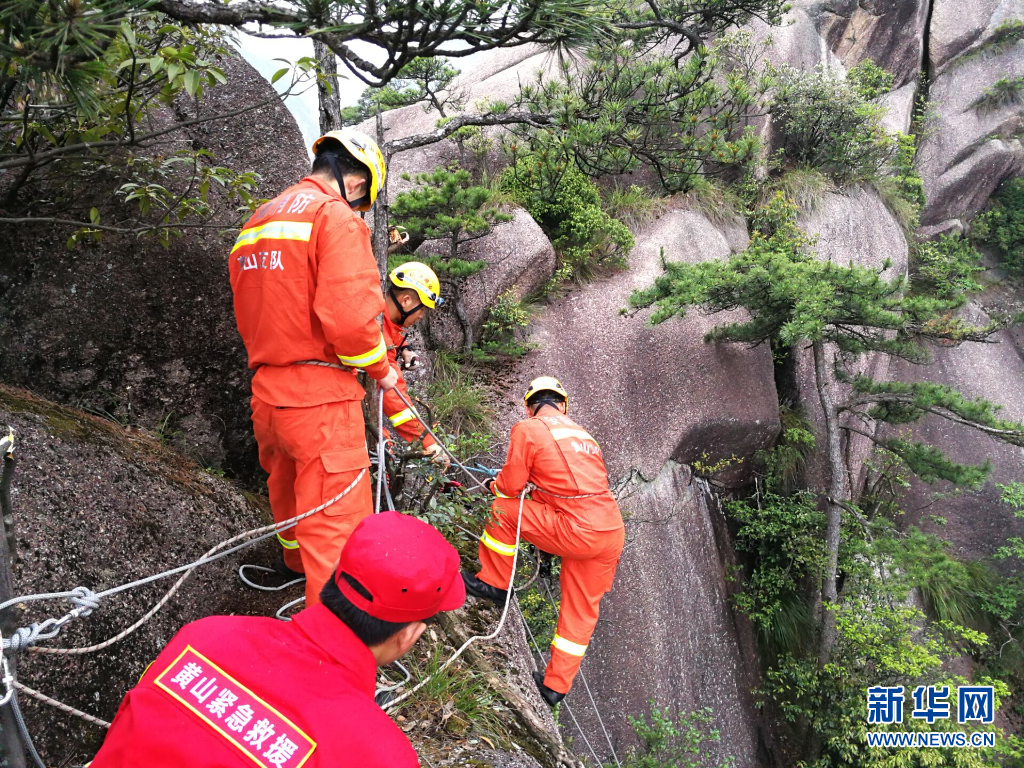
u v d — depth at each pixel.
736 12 6.60
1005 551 12.31
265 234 2.55
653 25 5.47
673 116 6.01
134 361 3.92
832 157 12.19
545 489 3.53
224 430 4.23
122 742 1.12
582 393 7.93
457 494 4.18
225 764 1.08
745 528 9.66
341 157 2.68
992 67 15.89
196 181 3.89
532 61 10.92
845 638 9.02
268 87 4.49
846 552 9.82
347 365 2.57
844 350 9.06
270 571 3.52
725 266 8.07
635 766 6.96
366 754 1.12
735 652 9.05
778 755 9.38
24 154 3.18
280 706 1.14
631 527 7.72
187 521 3.29
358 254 2.49
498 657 3.90
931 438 13.59
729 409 8.74
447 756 2.83
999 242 16.86
